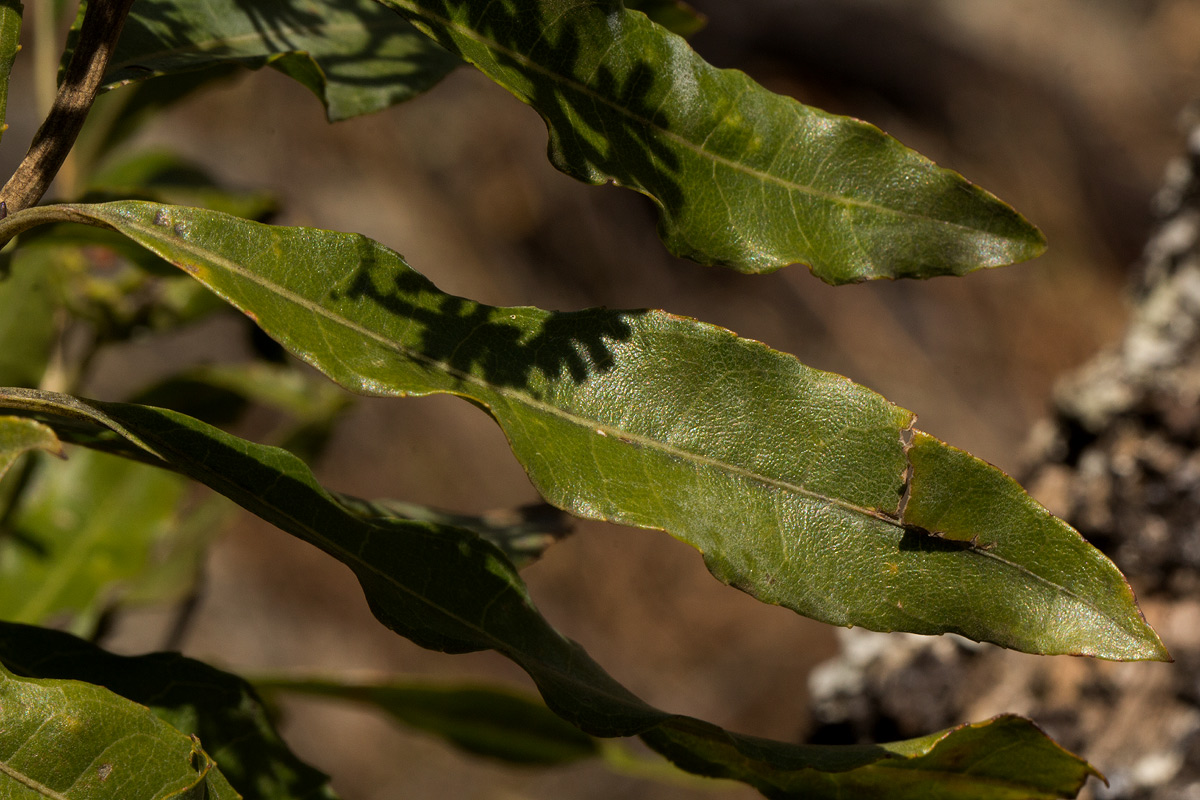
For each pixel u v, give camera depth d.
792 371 0.35
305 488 0.35
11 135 1.12
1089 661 0.47
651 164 0.35
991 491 0.34
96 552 0.49
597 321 0.35
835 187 0.35
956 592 0.34
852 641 0.52
